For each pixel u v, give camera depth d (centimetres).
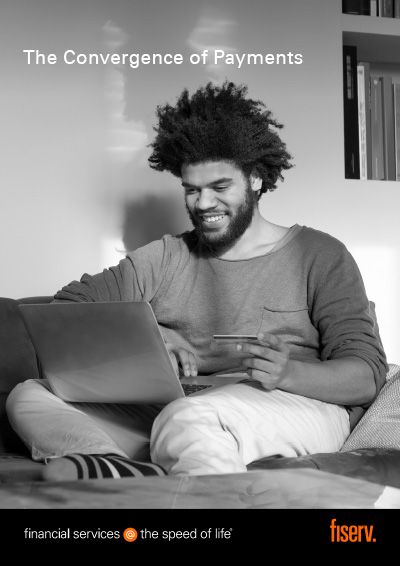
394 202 242
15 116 218
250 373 136
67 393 149
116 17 225
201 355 172
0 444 166
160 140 183
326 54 240
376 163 244
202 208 169
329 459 124
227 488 78
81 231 221
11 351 178
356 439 140
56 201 220
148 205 225
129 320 126
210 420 117
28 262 217
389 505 73
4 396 172
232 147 168
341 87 240
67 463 104
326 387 141
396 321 240
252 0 235
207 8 232
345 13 245
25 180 218
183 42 230
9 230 217
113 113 224
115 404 149
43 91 220
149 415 147
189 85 230
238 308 169
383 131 244
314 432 135
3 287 215
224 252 175
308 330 164
